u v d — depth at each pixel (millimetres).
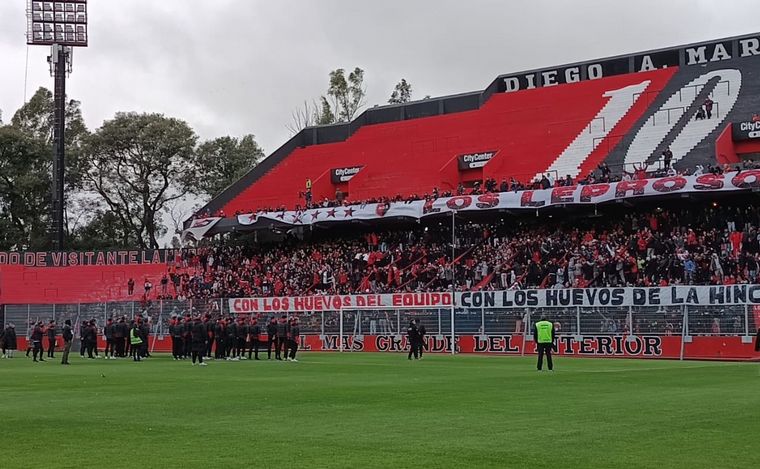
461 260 59438
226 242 73125
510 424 15609
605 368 34125
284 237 70312
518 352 48625
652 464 11531
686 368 33875
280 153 80562
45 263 71812
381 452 12594
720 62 65000
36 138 93375
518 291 49312
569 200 55062
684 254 50281
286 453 12547
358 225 65938
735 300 43375
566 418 16422
